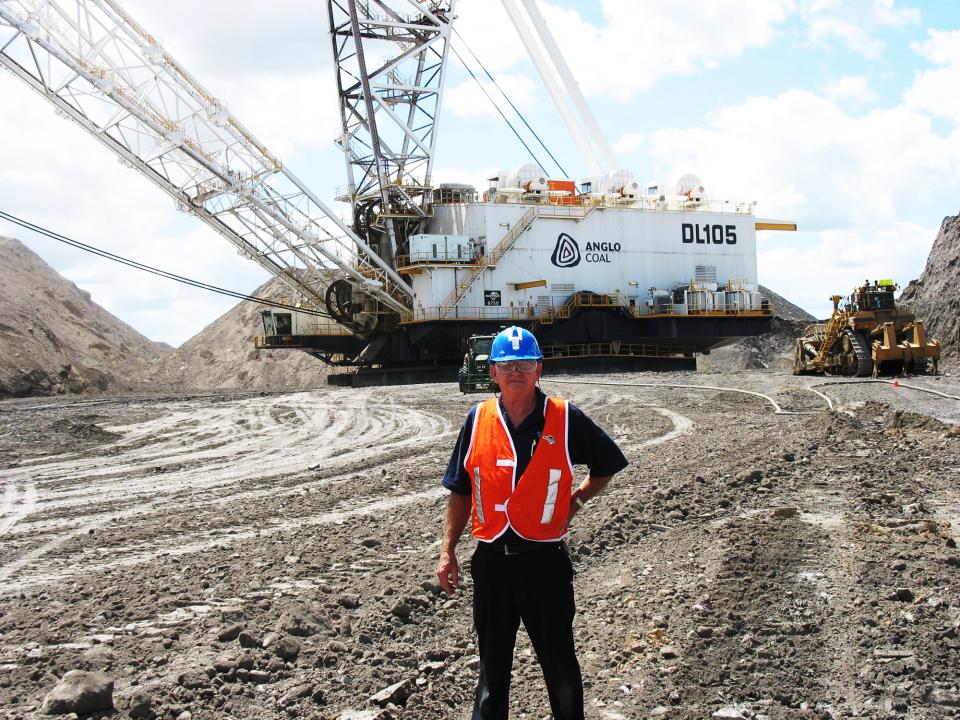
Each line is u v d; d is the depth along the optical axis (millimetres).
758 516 9688
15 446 21969
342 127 53562
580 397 30391
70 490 14820
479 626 4234
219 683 5258
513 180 56375
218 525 10844
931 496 10789
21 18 39844
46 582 8258
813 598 6789
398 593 7137
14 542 10398
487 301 52531
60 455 20359
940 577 7027
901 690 5168
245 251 50344
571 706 4086
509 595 4152
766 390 27969
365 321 54312
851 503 10359
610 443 4191
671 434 18750
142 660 5641
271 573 8023
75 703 4742
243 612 6645
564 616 4133
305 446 20922
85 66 41562
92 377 67688
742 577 7266
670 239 58781
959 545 8383
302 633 6145
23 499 14000
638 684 5391
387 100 53938
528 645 6086
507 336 4098
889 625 6086
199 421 29188
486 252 52406
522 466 4035
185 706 4938
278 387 73875
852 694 5207
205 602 7125
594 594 7281
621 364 55156
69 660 5543
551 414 4098
